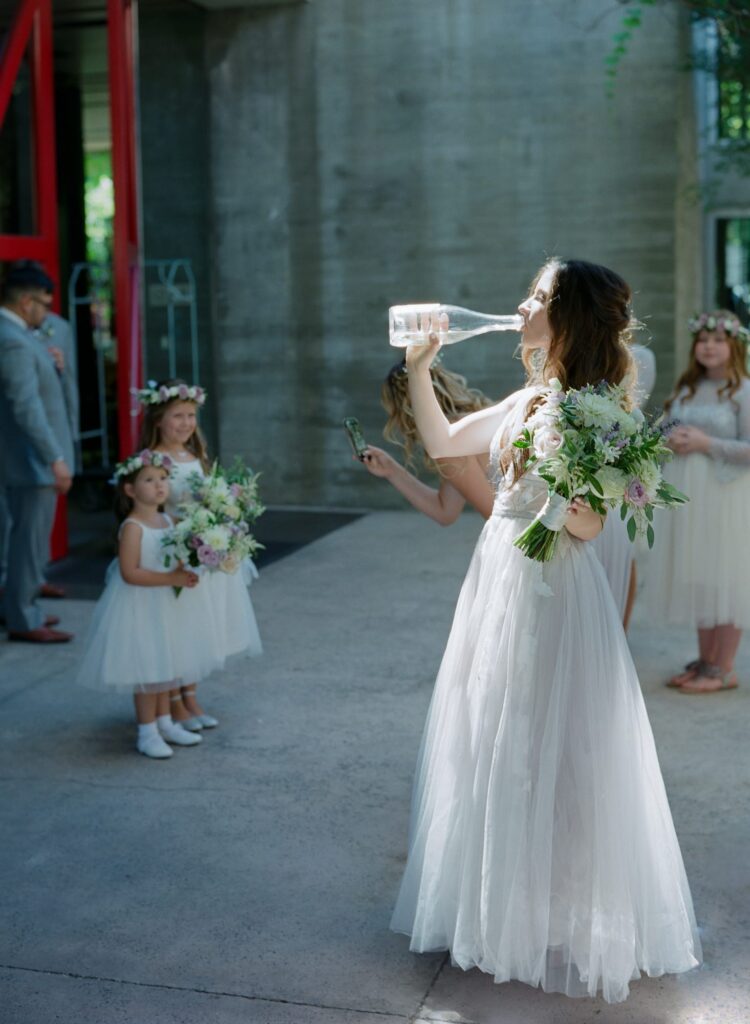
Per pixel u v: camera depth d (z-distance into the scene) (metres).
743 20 8.16
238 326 9.72
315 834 3.73
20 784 4.18
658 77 8.68
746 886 3.34
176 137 9.63
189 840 3.71
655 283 8.88
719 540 4.86
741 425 4.89
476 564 2.98
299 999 2.83
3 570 6.47
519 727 2.76
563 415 2.67
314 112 9.35
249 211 9.59
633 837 2.81
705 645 5.07
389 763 4.29
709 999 2.81
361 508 9.66
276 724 4.72
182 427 4.62
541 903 2.75
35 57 7.45
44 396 6.11
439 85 9.10
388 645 5.79
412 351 2.96
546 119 8.95
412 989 2.87
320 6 9.23
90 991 2.88
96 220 13.05
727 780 4.08
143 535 4.32
